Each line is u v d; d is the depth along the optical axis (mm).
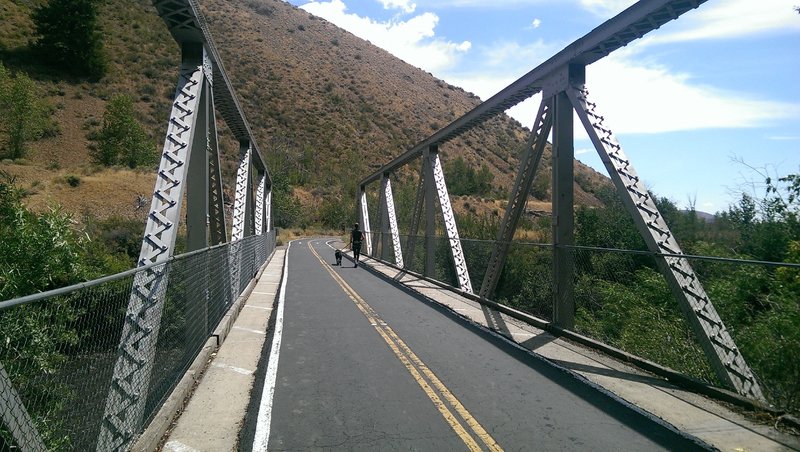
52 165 40250
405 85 138125
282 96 103562
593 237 20016
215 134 10000
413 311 11211
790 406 5102
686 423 4879
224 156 65312
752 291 7242
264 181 25797
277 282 17172
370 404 5375
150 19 94938
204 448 4305
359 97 117125
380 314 10828
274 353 7531
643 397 5637
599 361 7141
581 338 8133
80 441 3586
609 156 7617
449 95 147125
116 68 74812
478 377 6352
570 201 9148
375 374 6480
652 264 12523
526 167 10586
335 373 6523
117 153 47406
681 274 6473
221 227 10750
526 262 15273
